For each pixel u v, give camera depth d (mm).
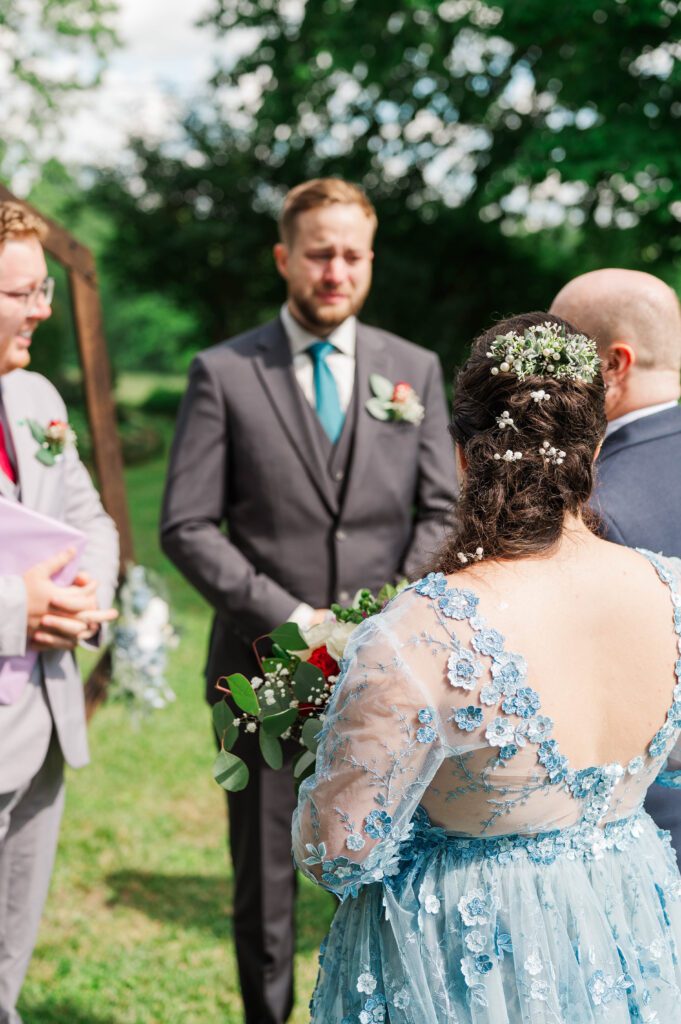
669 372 2234
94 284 5941
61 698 2656
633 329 2199
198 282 24359
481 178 15062
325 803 1464
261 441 2941
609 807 1583
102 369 6043
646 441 2170
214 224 23000
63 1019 3184
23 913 2709
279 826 2854
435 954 1521
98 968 3502
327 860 1468
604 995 1501
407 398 3043
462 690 1429
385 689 1431
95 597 2686
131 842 4520
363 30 13359
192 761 5465
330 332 3053
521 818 1510
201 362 3012
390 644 1447
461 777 1484
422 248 18328
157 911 3947
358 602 2014
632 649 1517
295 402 2979
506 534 1521
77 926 3816
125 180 23750
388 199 17562
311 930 3875
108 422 6078
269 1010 2906
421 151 16266
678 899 1674
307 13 14648
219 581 2840
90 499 2969
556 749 1467
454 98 14672
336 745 1463
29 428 2725
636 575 1558
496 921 1513
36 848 2709
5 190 3570
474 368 1599
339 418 3025
